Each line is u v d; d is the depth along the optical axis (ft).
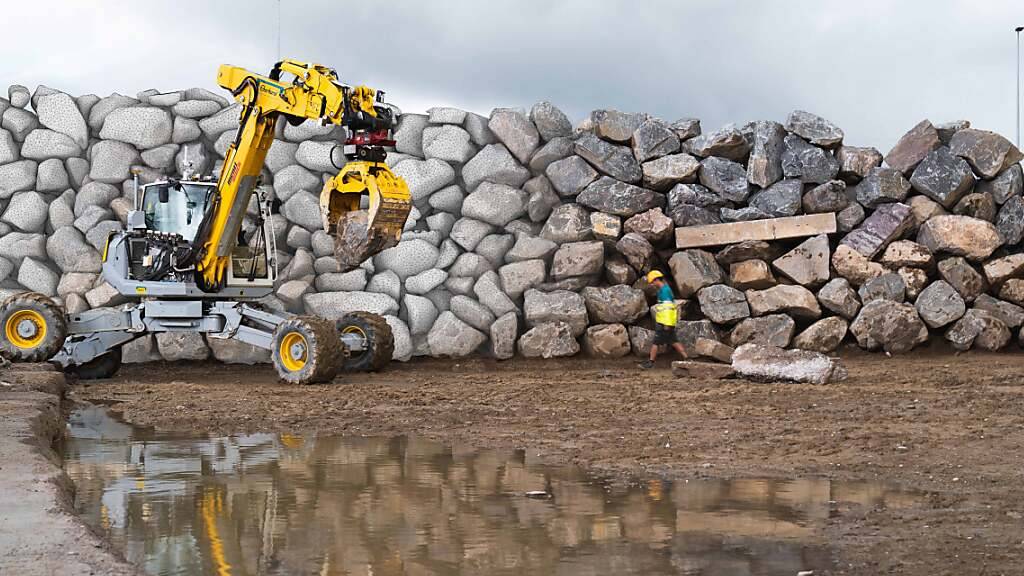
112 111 49.67
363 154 35.68
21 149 49.21
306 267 48.42
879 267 46.83
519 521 17.01
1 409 25.35
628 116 50.62
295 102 37.24
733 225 47.91
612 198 49.08
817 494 19.04
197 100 50.31
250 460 22.79
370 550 15.19
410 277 48.67
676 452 23.59
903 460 22.29
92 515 17.35
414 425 28.22
